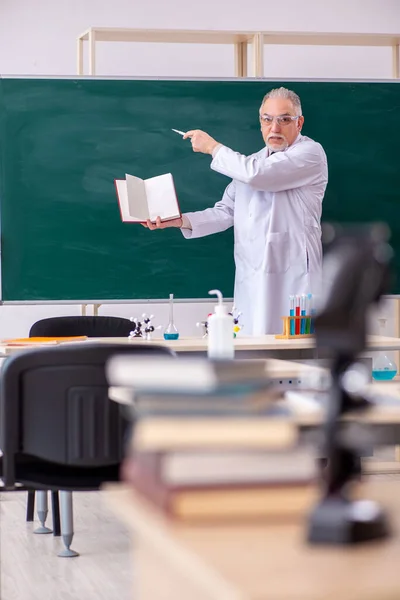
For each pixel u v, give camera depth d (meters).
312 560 1.15
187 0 7.40
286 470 1.27
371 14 7.73
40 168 6.00
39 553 4.02
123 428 3.01
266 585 1.06
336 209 6.25
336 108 6.25
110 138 6.09
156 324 7.41
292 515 1.27
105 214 6.07
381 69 7.78
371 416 1.91
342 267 1.38
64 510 3.97
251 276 5.85
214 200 6.18
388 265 1.38
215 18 7.46
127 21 7.31
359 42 6.55
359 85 6.26
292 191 5.77
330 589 1.05
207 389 1.34
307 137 5.89
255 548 1.18
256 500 1.27
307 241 5.80
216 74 7.49
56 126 6.02
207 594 1.18
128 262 6.10
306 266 5.80
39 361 2.97
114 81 6.09
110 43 7.30
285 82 6.23
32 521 4.61
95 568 3.79
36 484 3.05
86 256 6.06
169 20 7.38
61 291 6.04
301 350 4.64
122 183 5.46
